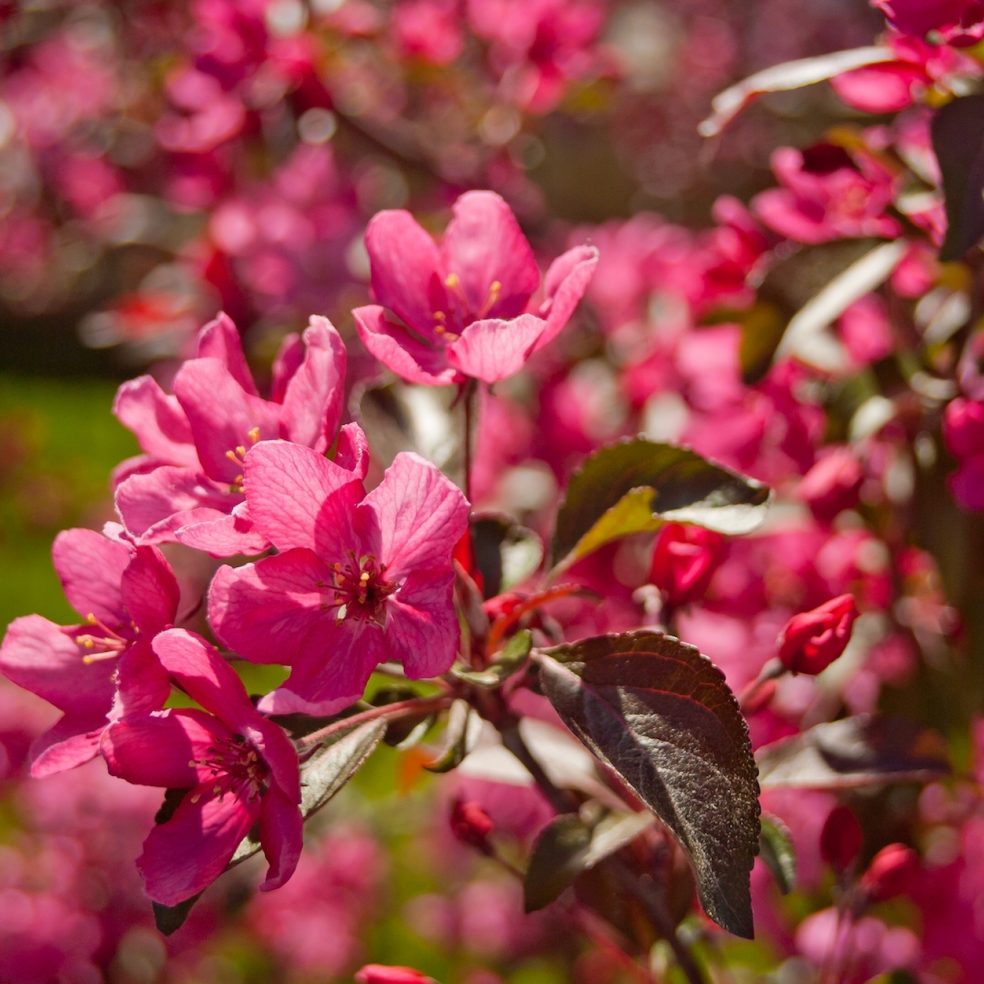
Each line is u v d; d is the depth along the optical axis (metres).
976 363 0.61
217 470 0.52
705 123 0.56
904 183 0.59
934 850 0.68
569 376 0.86
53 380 3.06
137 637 0.52
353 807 1.17
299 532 0.49
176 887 0.49
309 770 0.50
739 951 0.86
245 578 0.49
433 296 0.53
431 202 1.02
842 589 0.66
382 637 0.49
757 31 1.91
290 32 0.89
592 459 0.53
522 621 0.52
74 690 0.52
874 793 0.63
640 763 0.50
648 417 0.77
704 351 0.66
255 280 0.94
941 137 0.53
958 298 0.62
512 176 0.99
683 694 0.50
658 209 1.66
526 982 1.09
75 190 1.27
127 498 0.51
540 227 0.99
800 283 0.59
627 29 1.66
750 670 0.68
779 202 0.61
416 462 0.49
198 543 0.49
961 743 0.63
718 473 0.52
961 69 0.56
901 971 0.57
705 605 0.69
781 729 0.67
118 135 1.26
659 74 1.61
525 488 0.86
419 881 1.22
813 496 0.62
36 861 1.00
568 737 0.59
